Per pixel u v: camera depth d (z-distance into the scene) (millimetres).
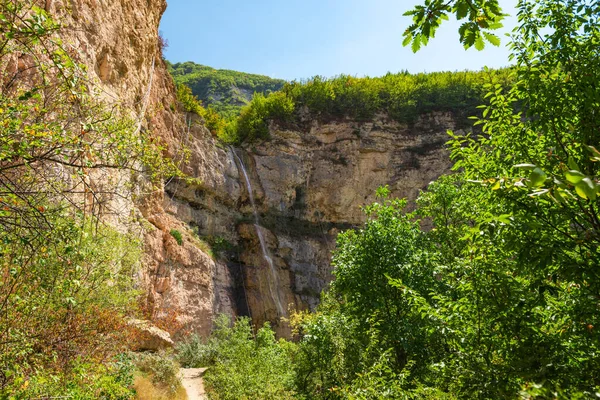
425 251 9586
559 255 3287
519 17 4711
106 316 8281
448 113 40281
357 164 38469
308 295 33875
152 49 23656
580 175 1620
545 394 2424
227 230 32312
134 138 4570
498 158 5203
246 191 34812
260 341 17641
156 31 24562
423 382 7359
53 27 3617
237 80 93375
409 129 40031
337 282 10258
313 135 39000
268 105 39438
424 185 37844
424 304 5602
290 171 37156
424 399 5148
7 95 3965
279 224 35688
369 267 9539
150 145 4879
